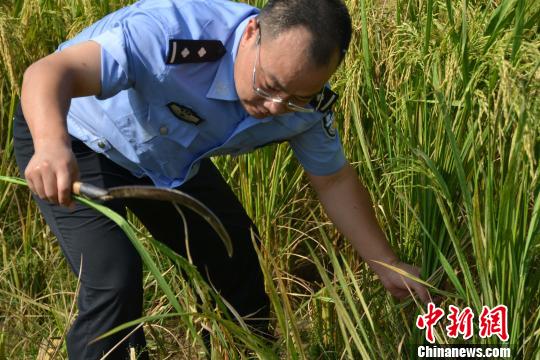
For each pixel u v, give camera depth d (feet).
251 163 10.80
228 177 11.18
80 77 6.79
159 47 7.20
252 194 11.05
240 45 7.29
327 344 9.59
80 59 6.83
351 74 10.14
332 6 6.81
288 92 6.99
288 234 11.16
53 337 9.69
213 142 7.94
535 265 8.39
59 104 6.45
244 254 9.21
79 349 8.21
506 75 7.32
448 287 9.21
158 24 7.25
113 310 7.98
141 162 8.04
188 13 7.41
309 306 10.05
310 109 7.22
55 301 10.85
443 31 10.06
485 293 8.05
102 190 5.95
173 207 8.79
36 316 10.14
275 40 6.83
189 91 7.41
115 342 8.11
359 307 9.48
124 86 7.13
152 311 10.53
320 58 6.75
